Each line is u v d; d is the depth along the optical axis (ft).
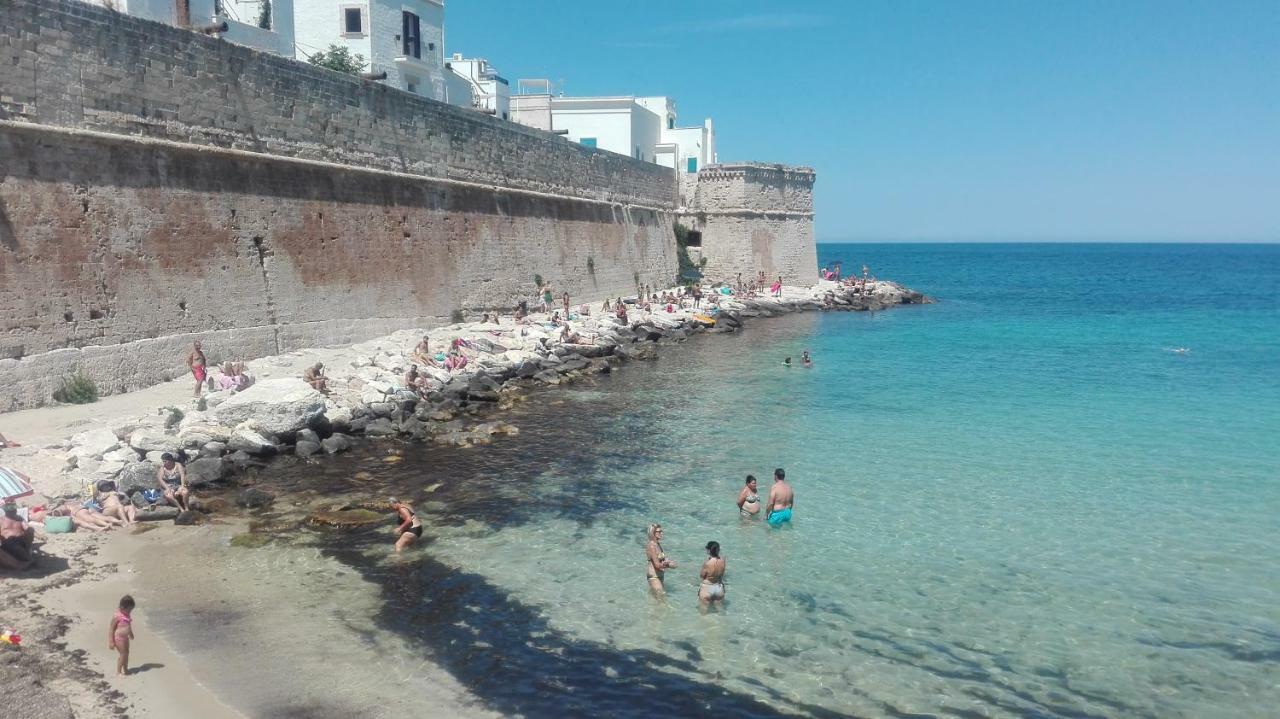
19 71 69.15
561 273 160.66
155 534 53.93
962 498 66.90
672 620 45.85
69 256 72.79
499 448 78.18
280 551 52.54
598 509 62.54
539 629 44.37
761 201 227.81
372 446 76.64
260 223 93.09
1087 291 326.65
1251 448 83.05
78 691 36.01
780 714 37.58
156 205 81.05
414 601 46.83
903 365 132.16
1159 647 44.16
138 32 79.10
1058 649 43.80
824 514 62.69
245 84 91.35
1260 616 47.67
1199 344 162.20
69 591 45.11
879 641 44.24
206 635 41.86
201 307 85.51
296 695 37.35
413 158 119.14
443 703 37.45
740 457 77.20
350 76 106.83
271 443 71.61
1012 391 111.55
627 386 110.32
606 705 37.81
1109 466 76.33
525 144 148.97
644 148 253.85
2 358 67.56
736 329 175.52
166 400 74.13
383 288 112.47
